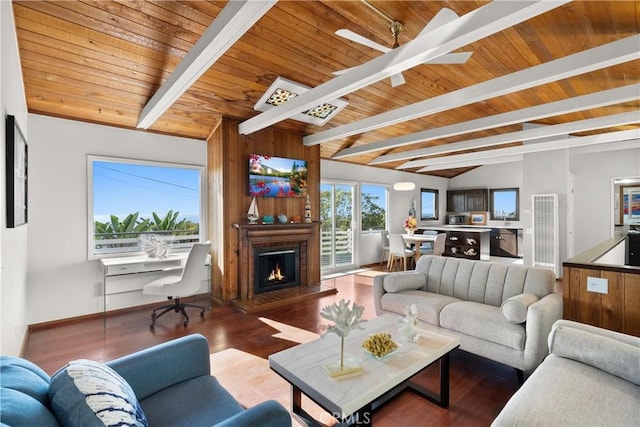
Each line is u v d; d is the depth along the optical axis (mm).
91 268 3908
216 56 2395
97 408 939
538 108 3832
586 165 7070
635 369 1475
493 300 2980
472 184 9836
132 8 2557
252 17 1962
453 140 6785
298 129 5168
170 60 3156
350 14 2883
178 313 4082
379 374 1708
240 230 4477
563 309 2541
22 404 833
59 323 3686
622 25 2686
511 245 8547
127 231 4234
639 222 6711
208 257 4480
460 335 2676
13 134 1968
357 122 4418
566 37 2949
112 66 3145
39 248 3570
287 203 5180
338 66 3666
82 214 3846
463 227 8891
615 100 3262
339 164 7082
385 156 7203
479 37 2062
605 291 2340
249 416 1122
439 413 2070
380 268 7422
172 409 1396
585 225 7078
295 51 3361
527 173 6426
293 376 1708
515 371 2613
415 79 4078
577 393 1426
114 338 3301
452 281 3305
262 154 4836
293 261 5188
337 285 5633
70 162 3764
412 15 2828
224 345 3119
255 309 4172
